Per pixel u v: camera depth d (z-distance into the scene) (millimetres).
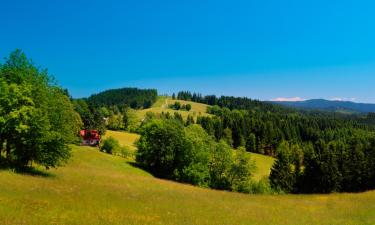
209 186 67688
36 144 34219
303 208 39875
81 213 20906
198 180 66312
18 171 33812
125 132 150375
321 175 73750
